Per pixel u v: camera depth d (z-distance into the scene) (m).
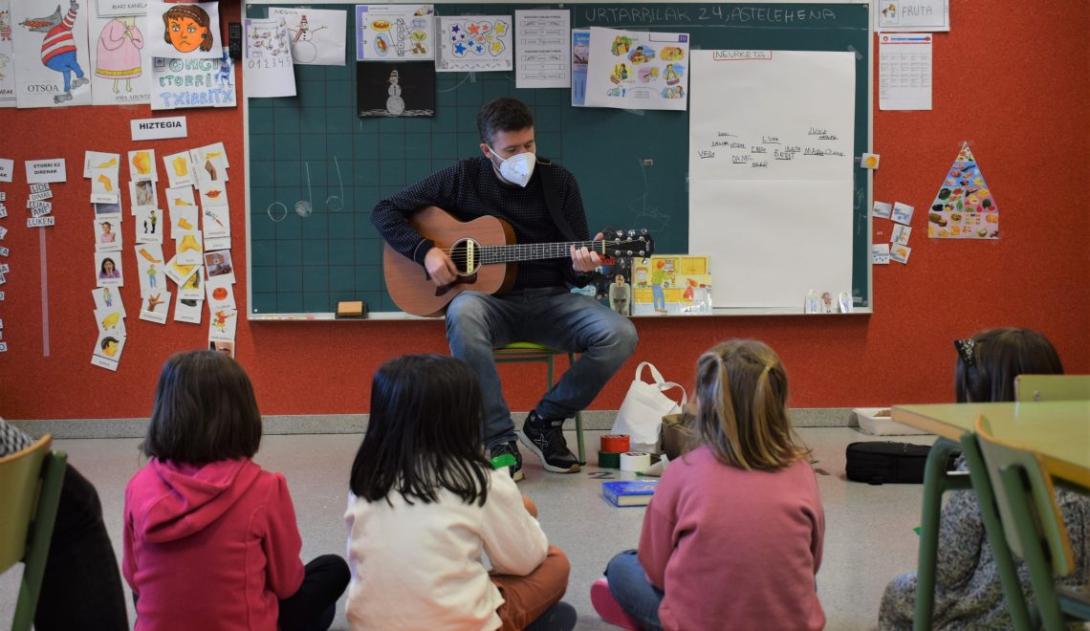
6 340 4.41
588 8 4.36
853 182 4.44
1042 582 1.22
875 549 2.66
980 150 4.45
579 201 3.67
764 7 4.38
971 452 1.34
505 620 1.78
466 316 3.38
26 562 1.33
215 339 4.42
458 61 4.36
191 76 4.36
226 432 1.69
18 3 4.34
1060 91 4.44
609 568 2.00
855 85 4.42
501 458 3.16
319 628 1.95
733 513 1.63
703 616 1.62
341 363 4.44
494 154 3.53
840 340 4.48
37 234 4.39
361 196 4.38
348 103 4.36
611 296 4.36
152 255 4.40
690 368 4.46
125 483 3.47
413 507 1.66
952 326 4.49
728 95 4.39
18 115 4.36
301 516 2.99
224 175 4.38
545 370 4.46
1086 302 4.48
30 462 1.26
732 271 4.42
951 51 4.43
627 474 3.57
